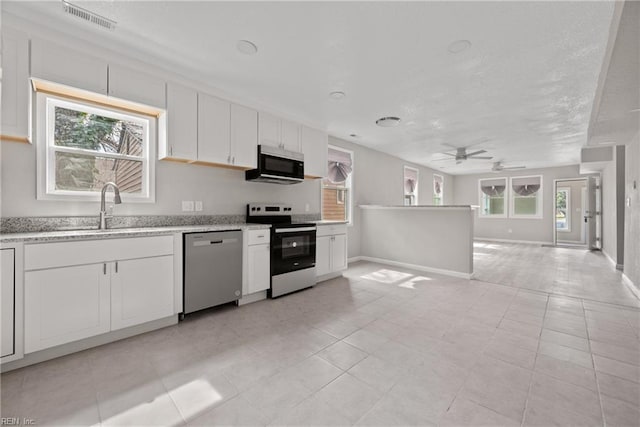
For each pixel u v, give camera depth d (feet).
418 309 9.55
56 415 4.60
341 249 13.91
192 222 10.27
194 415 4.65
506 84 9.51
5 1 5.94
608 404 4.94
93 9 6.16
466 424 4.49
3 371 5.71
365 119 13.17
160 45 7.47
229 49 7.64
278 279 10.77
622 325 8.27
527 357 6.51
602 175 21.65
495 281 13.20
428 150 19.77
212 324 8.25
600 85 8.27
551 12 6.09
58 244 6.16
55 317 6.13
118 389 5.28
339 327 8.10
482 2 5.84
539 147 18.28
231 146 10.25
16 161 6.98
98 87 7.44
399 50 7.63
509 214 28.53
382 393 5.23
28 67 6.44
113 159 8.71
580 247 24.25
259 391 5.27
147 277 7.50
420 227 15.58
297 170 12.29
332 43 7.36
